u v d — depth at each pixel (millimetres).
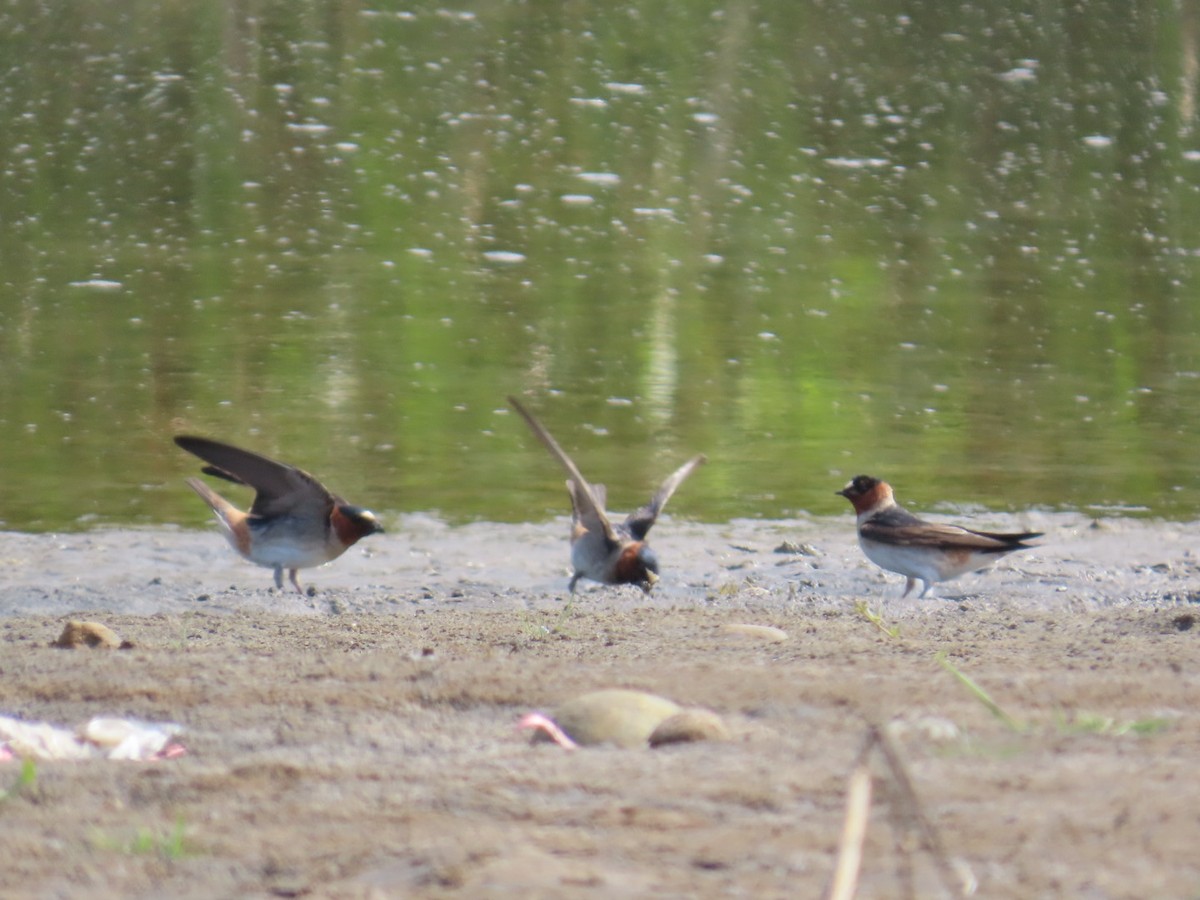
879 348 21156
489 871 4867
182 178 30969
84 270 24328
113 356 19766
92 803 5785
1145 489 15359
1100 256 26875
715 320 22484
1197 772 5809
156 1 46000
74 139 33531
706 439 17109
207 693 7828
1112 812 5309
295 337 20891
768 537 13812
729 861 4969
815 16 46812
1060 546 13531
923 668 8227
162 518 13961
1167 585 12242
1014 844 5031
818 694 7535
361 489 14984
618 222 28781
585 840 5188
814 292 24297
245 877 4934
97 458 15789
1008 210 30203
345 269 24875
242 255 25641
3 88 37281
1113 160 34156
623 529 12234
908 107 38406
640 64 42094
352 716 7395
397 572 12523
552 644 9352
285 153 33125
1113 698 7320
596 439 16984
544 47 43781
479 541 13453
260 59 41156
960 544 11969
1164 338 21797
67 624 9461
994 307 23484
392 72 40625
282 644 9422
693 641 9398
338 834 5340
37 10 44344
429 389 18750
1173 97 39281
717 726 6676
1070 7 47156
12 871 5012
